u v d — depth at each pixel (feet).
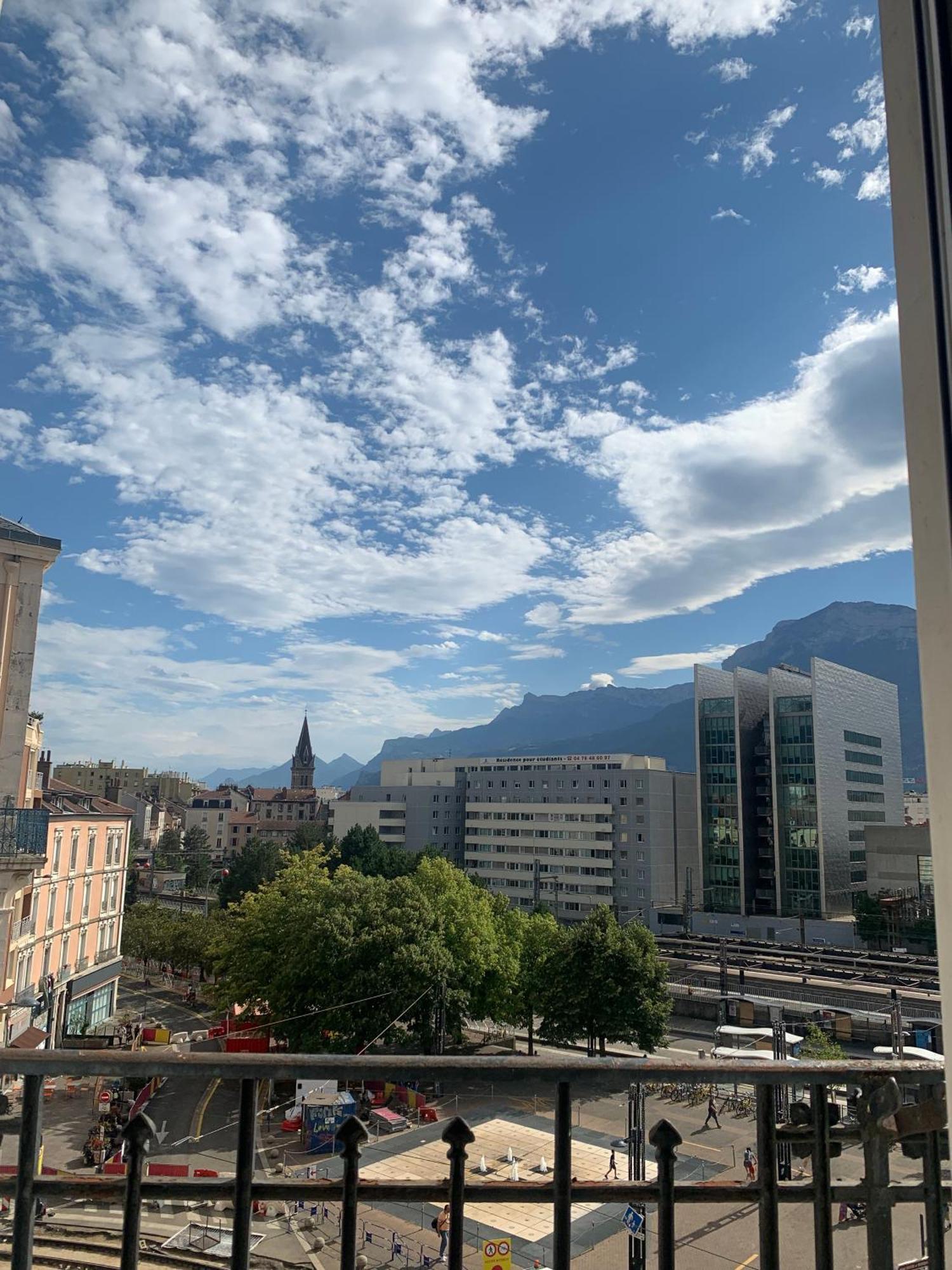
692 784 321.93
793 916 263.70
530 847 329.72
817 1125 8.18
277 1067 7.62
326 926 127.95
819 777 268.82
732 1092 101.40
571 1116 7.96
